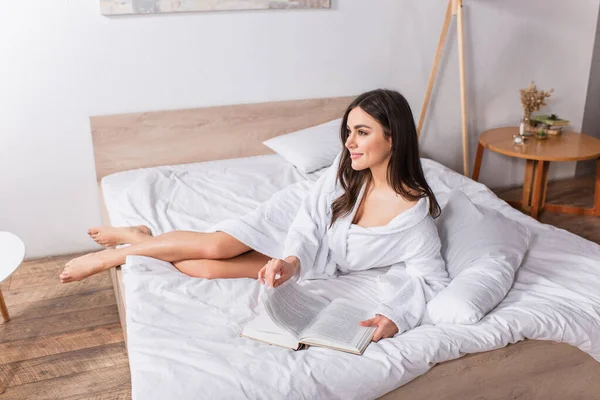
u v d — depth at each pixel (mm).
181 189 2430
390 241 1634
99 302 2404
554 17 3406
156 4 2609
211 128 2873
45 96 2584
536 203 3055
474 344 1429
